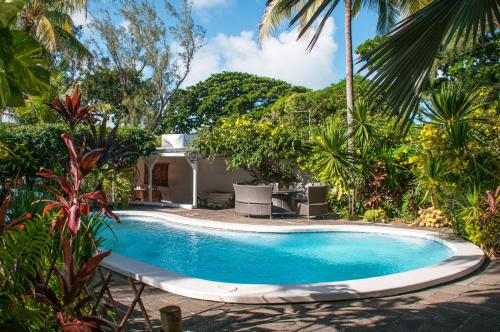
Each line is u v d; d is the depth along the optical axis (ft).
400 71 10.03
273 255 26.99
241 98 137.39
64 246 7.08
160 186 64.13
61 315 7.06
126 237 33.04
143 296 15.88
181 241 31.53
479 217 23.25
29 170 31.01
